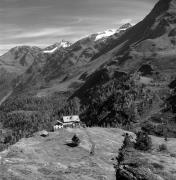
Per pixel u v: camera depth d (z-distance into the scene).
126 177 35.56
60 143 98.50
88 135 113.19
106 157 85.12
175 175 38.09
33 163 66.19
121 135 124.12
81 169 66.56
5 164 62.91
